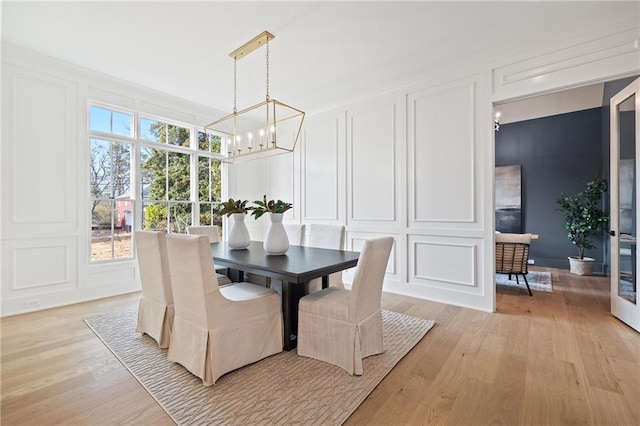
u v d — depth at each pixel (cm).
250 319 202
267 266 213
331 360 202
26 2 227
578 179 538
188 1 227
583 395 169
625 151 276
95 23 254
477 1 227
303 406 161
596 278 459
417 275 365
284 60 318
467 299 327
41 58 310
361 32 267
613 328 263
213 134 486
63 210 329
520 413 154
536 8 235
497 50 298
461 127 331
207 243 181
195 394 171
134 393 173
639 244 251
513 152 601
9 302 295
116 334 253
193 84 379
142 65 329
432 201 353
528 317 293
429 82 354
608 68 253
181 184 445
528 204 584
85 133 346
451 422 148
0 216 291
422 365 202
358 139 420
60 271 327
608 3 228
